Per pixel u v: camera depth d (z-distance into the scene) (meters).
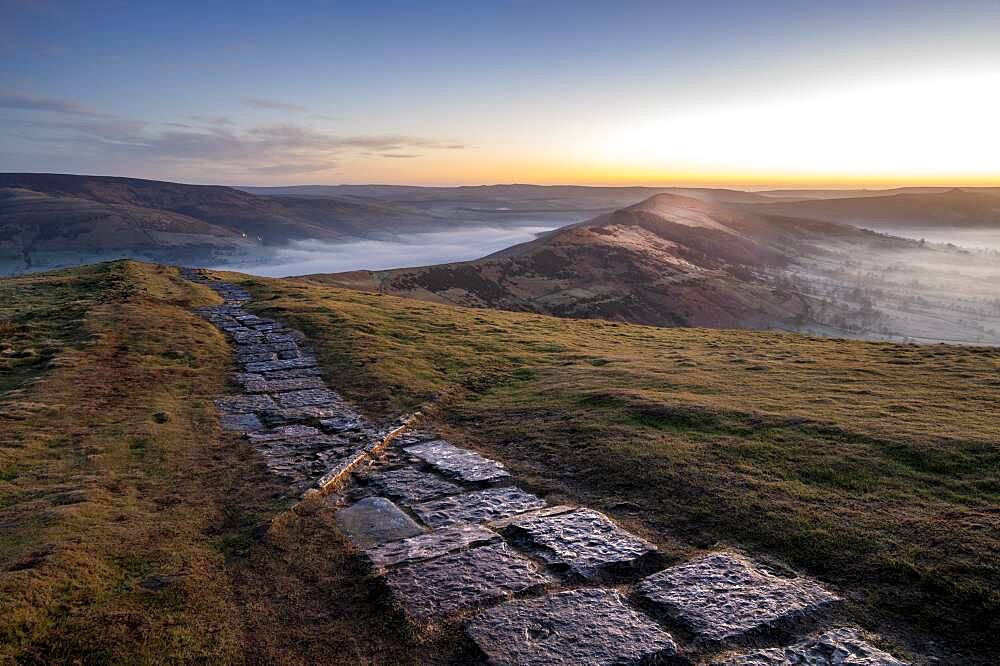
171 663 7.01
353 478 13.18
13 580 8.05
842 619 7.43
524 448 14.36
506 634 7.43
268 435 15.84
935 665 6.59
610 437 14.08
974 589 7.59
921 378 19.31
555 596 8.22
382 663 7.10
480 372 22.66
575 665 6.82
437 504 11.59
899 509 9.84
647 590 8.25
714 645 7.07
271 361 24.03
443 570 9.00
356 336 27.48
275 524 10.59
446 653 7.20
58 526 9.93
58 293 37.59
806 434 13.56
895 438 12.85
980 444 12.20
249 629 7.75
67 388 18.56
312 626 7.82
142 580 8.69
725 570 8.59
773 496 10.59
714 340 30.48
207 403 18.69
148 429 15.64
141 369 21.39
